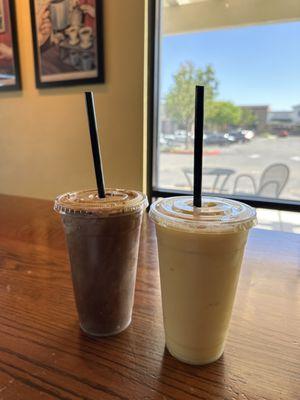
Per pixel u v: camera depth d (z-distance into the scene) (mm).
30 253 944
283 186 2279
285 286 749
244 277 794
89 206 514
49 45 2225
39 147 2480
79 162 2344
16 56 2363
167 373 473
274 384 452
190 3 2211
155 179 2305
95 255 523
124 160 2180
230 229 439
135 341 548
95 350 523
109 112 2154
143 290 724
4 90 2488
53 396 430
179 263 467
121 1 1965
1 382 454
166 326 513
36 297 699
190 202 542
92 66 2123
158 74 2148
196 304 469
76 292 562
